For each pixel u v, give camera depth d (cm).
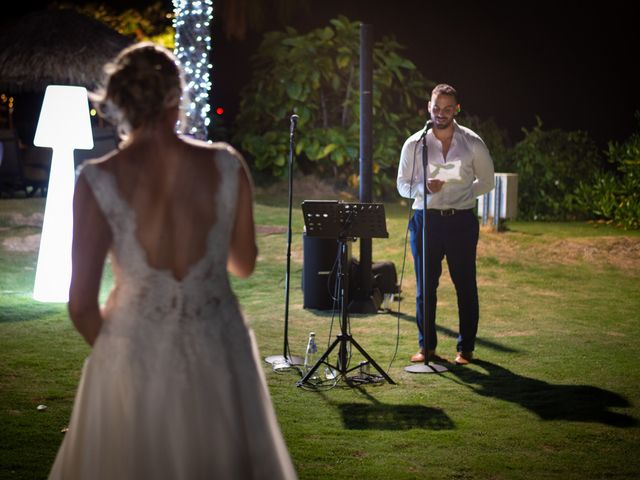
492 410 512
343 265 571
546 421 492
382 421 493
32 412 496
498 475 414
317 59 1528
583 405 521
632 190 1260
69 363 597
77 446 262
